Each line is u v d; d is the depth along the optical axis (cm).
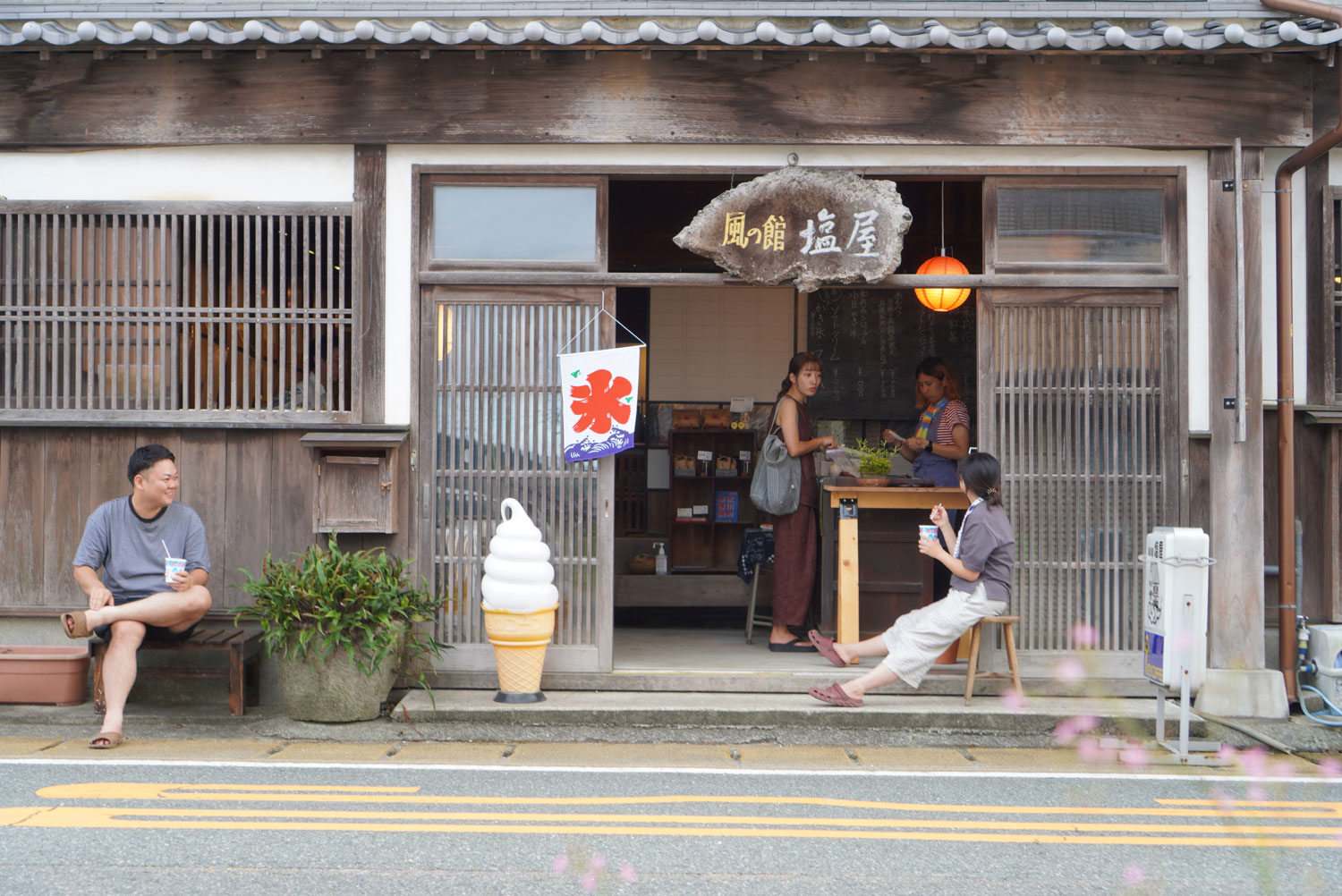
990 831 434
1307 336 643
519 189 646
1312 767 538
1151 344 645
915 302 998
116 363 639
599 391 640
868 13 629
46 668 608
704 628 891
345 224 643
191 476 640
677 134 632
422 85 632
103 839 410
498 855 400
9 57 631
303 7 635
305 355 641
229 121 633
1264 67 626
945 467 745
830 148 641
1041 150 639
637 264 964
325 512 624
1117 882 380
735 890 371
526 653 604
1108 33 577
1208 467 639
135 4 641
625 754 551
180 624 586
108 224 641
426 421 645
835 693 600
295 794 471
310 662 577
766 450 735
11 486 638
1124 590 642
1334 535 636
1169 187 642
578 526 646
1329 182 640
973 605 591
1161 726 567
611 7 636
